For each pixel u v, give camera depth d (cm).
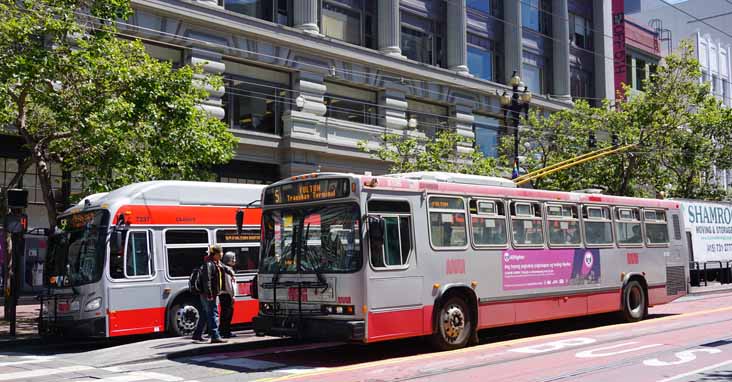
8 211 1928
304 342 1477
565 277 1603
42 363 1309
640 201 1895
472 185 1430
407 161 2792
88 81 1730
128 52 1859
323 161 2925
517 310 1472
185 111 1806
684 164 3391
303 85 2861
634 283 1814
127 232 1562
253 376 1090
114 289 1521
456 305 1352
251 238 1762
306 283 1232
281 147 2808
